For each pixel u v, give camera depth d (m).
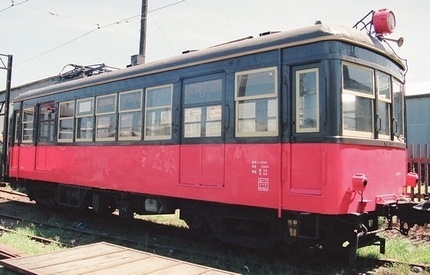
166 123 8.01
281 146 6.24
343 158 5.84
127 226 10.02
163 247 7.75
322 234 6.28
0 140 18.66
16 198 15.23
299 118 6.11
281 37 6.37
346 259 6.96
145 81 8.52
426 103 21.14
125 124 8.92
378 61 6.70
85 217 11.31
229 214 7.26
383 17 6.95
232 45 7.06
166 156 7.93
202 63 7.41
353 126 6.14
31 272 3.69
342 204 5.78
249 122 6.69
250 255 7.20
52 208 12.78
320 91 5.90
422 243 8.13
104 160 9.38
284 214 6.45
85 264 3.94
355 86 6.22
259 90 6.59
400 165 7.26
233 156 6.85
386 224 9.09
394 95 7.26
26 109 12.48
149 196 8.67
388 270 6.26
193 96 7.59
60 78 12.80
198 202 7.80
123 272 3.68
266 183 6.38
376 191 6.43
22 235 8.36
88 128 9.96
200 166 7.35
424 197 9.45
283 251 7.46
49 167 11.20
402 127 7.52
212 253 7.32
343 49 6.01
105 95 9.52
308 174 5.94
